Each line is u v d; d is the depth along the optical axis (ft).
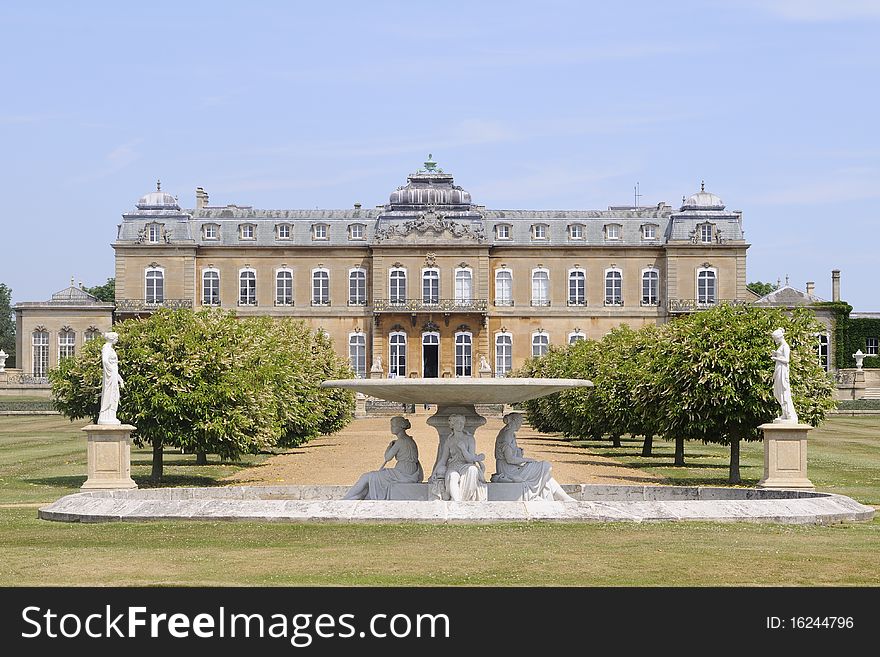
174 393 121.70
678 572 57.77
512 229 391.24
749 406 121.70
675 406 126.93
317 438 217.36
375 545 64.95
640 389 140.97
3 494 107.34
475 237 383.86
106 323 386.32
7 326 581.53
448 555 61.93
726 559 61.11
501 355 388.37
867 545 66.03
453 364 385.09
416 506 74.49
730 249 383.04
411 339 384.47
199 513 74.54
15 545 66.28
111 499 79.51
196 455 168.25
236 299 384.88
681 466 149.18
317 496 95.91
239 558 61.16
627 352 172.76
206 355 122.52
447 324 385.09
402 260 384.47
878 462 155.33
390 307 380.99
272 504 75.41
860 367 354.74
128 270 381.60
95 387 123.95
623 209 413.39
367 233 389.80
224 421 121.70
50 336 386.73
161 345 122.83
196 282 383.86
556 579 56.08
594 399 180.45
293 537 67.72
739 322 125.90
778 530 71.87
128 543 66.23
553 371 234.99
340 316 385.70
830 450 181.88
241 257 385.29
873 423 268.62
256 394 126.41
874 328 399.85
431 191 396.57
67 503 80.59
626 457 167.94
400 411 336.49
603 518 74.02
